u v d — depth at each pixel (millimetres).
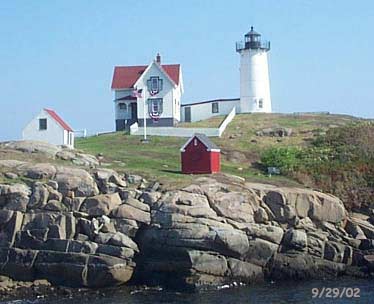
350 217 54188
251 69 88000
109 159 61781
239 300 42438
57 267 47812
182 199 48969
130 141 74125
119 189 50844
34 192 49875
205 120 84188
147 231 48469
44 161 57094
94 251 47719
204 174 56250
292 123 79375
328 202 52219
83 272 47250
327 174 59781
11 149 59250
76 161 58094
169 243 47594
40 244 48469
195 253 47125
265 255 48688
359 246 50969
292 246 49344
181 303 42219
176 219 47812
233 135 74125
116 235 48000
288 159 62594
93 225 48344
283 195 51312
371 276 48875
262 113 86500
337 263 49781
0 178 51688
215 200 49469
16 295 46031
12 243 48781
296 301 41625
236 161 65188
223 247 47594
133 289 47062
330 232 51469
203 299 43062
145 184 52062
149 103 82500
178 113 85812
